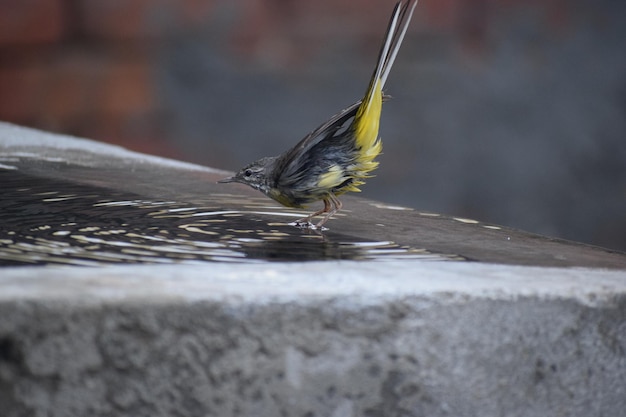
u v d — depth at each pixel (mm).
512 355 7078
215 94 31734
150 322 6191
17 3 29281
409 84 32250
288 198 10039
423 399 6871
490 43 32812
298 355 6531
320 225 9867
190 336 6277
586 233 33312
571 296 7191
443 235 9555
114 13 30297
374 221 10258
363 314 6648
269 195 10195
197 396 6340
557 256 8617
